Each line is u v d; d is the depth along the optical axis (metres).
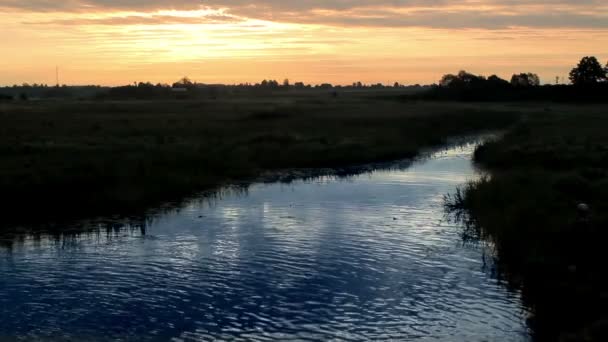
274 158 39.59
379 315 14.27
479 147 44.56
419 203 26.88
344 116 70.56
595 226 17.73
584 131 49.56
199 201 27.62
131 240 20.91
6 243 20.67
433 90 150.12
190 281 16.62
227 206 26.44
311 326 13.69
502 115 78.88
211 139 45.31
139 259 18.67
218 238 21.05
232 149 40.34
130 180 28.97
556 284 15.73
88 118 62.72
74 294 15.69
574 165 31.08
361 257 18.70
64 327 13.66
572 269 16.28
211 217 24.27
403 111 82.12
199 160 35.16
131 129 50.66
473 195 25.86
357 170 37.50
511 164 35.81
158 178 29.77
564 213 19.81
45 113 69.81
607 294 14.65
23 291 15.93
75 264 18.23
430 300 15.18
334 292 15.74
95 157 33.06
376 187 31.30
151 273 17.31
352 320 14.01
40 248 20.02
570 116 71.50
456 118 70.56
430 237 21.02
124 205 26.20
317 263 18.12
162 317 14.21
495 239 20.02
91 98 150.38
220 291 15.84
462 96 133.00
